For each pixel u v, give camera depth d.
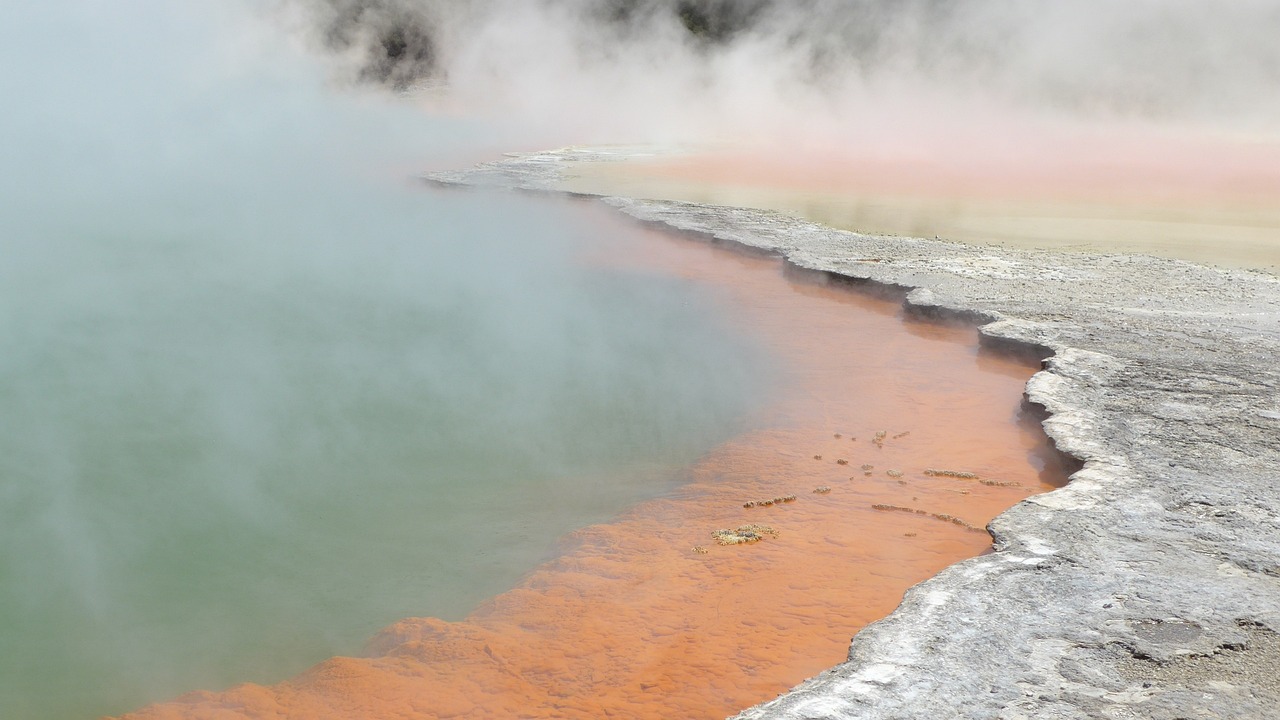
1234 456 5.34
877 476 5.87
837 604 4.31
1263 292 9.60
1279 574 4.02
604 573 4.79
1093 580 3.98
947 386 7.54
